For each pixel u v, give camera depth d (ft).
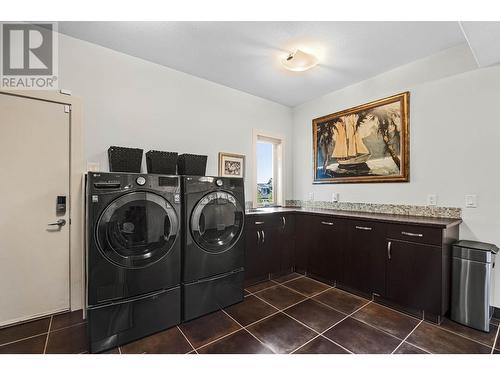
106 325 5.46
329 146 11.31
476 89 7.17
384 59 8.36
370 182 9.71
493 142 6.88
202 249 6.98
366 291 8.01
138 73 8.30
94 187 5.43
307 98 12.02
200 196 7.00
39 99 6.69
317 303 7.77
